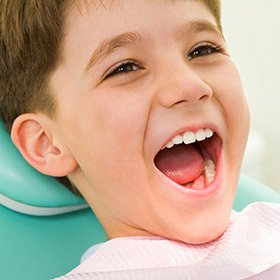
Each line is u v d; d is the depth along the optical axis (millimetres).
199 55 836
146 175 820
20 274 900
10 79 900
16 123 881
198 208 817
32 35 847
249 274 805
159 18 785
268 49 1572
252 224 876
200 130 812
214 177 844
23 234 932
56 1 814
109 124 805
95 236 979
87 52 799
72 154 869
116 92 802
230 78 836
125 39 785
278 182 1673
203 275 799
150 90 793
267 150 1656
